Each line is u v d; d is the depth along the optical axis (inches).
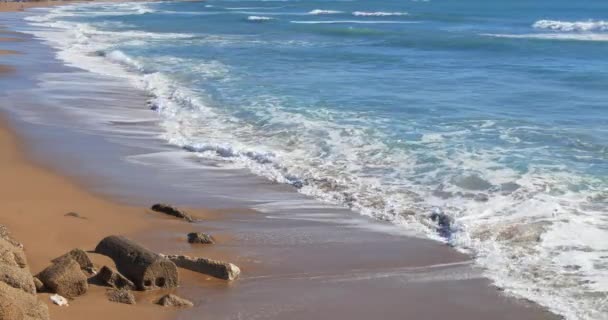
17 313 283.7
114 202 535.5
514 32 2068.2
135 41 1784.0
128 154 679.7
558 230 459.8
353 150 669.9
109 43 1728.6
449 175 583.8
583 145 677.9
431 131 735.7
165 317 340.8
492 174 581.3
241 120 813.2
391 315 358.0
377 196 547.5
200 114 851.4
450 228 478.3
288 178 602.9
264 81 1082.7
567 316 353.1
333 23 2465.6
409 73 1186.0
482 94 969.5
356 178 592.1
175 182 593.9
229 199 550.6
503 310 362.0
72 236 442.0
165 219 497.7
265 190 574.6
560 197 523.2
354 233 477.1
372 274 409.1
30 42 1711.4
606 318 348.8
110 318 332.5
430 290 387.2
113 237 396.5
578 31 2116.1
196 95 968.9
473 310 363.3
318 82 1075.3
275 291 382.3
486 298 376.2
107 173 613.9
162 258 377.4
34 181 580.7
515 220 481.1
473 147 668.7
